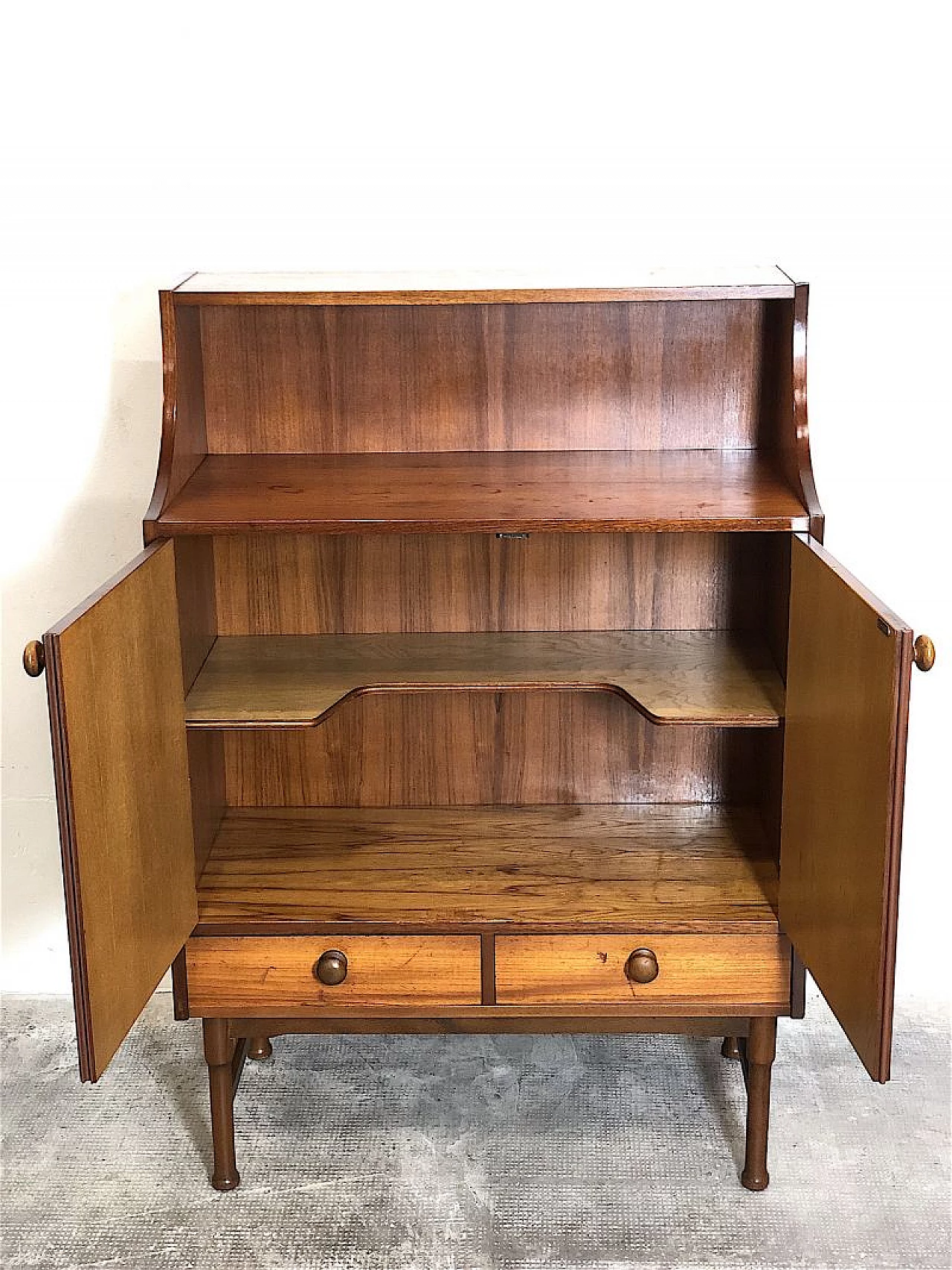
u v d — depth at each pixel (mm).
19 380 2762
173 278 2711
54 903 3074
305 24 2590
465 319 2543
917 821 2959
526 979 2391
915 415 2740
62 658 1793
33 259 2699
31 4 2584
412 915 2365
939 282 2672
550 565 2633
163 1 2584
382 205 2674
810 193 2643
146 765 2117
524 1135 2635
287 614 2676
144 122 2639
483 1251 2340
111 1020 2000
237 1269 2311
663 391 2582
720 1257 2326
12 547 2859
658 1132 2639
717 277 2438
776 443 2527
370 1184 2508
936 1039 2914
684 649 2578
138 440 2799
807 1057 2873
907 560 2824
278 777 2758
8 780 2994
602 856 2557
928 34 2555
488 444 2615
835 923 2076
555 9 2568
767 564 2598
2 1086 2812
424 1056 2885
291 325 2551
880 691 1854
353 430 2607
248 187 2670
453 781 2756
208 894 2449
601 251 2693
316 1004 2416
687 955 2369
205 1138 2648
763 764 2650
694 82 2598
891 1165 2555
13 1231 2408
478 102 2619
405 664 2506
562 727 2721
